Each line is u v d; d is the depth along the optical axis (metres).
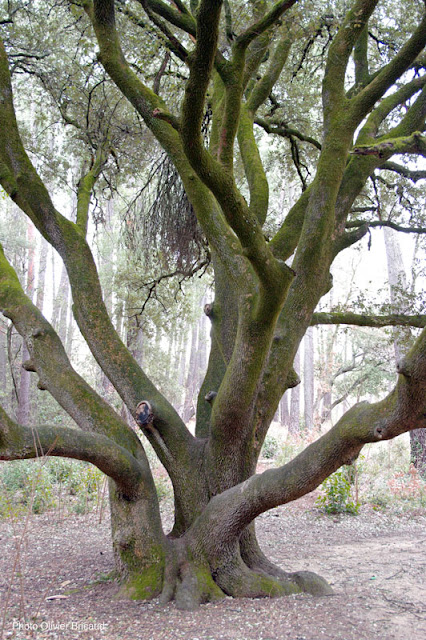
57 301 22.83
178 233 6.55
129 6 5.44
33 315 4.43
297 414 19.14
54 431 3.40
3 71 4.46
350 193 5.01
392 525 7.47
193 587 3.76
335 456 3.37
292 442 11.95
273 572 4.32
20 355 17.14
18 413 14.66
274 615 3.43
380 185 8.25
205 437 4.81
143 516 3.98
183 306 11.25
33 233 21.08
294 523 7.56
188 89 2.50
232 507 3.86
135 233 7.18
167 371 20.72
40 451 3.27
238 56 3.06
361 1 4.51
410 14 6.04
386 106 5.25
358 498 8.95
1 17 6.66
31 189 4.45
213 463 4.33
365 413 3.22
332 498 8.23
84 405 4.17
